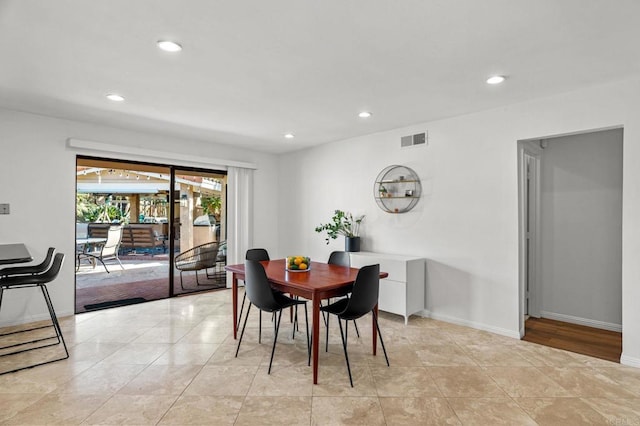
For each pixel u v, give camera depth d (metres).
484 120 3.73
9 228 3.73
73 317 4.09
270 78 2.86
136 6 1.86
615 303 3.75
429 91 3.16
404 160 4.42
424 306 4.21
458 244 3.93
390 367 2.84
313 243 5.64
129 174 4.83
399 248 4.48
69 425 2.04
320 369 2.79
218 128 4.49
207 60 2.53
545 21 2.01
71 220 4.12
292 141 5.27
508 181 3.55
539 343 3.38
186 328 3.74
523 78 2.86
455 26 2.07
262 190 6.07
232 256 5.65
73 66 2.63
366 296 2.70
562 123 3.21
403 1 1.82
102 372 2.71
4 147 3.70
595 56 2.46
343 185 5.17
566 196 4.07
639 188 2.81
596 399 2.36
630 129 2.86
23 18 1.97
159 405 2.25
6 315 3.73
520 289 3.51
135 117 3.99
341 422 2.09
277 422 2.08
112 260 5.09
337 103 3.50
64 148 4.07
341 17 1.97
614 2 1.82
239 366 2.83
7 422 2.06
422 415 2.17
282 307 2.91
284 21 2.01
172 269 5.08
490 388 2.51
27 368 2.76
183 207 5.21
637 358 2.84
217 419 2.11
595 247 3.88
